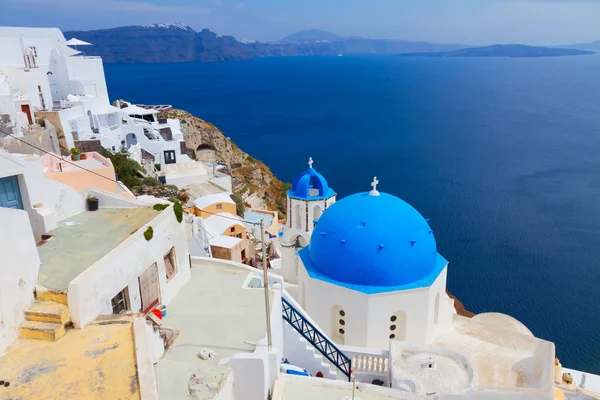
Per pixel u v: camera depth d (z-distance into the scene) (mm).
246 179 89312
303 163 120188
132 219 17891
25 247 12789
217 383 12211
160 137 68438
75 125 54000
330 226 23438
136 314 13320
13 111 37688
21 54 58219
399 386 16844
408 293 21812
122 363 11164
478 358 21953
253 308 16891
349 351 19891
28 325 12211
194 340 14844
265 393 13570
